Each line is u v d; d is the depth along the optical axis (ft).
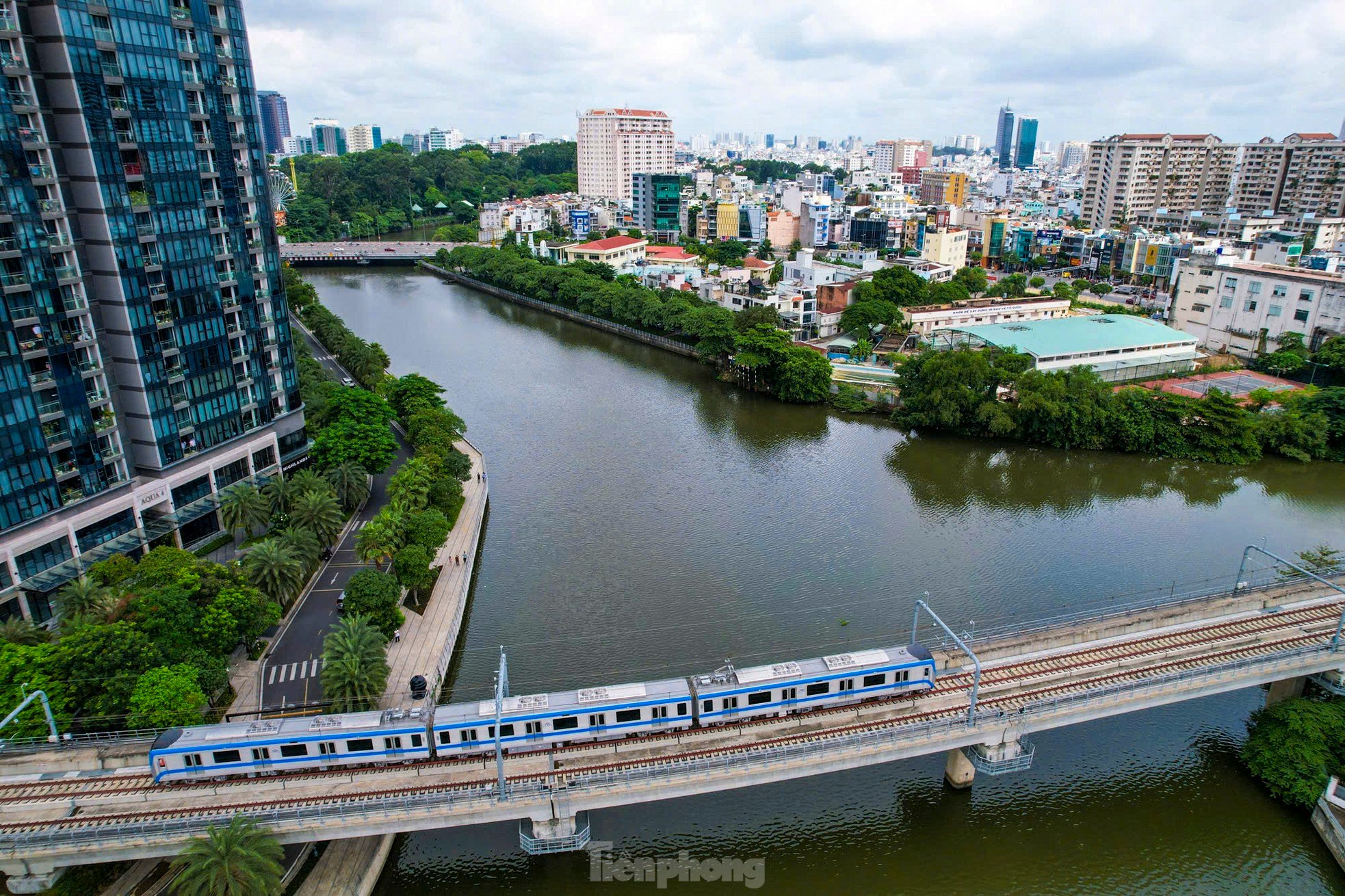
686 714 238.68
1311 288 632.79
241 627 275.59
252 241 382.63
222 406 370.94
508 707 231.50
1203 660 268.41
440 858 230.07
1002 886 224.74
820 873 227.40
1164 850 234.99
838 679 245.65
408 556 318.24
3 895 208.03
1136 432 508.94
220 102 356.18
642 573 361.30
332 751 224.53
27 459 289.53
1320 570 328.90
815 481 465.06
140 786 221.46
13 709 229.25
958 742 231.91
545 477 465.06
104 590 274.77
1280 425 509.35
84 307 307.17
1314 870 228.43
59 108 296.51
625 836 237.86
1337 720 252.42
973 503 437.99
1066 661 270.26
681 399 616.80
